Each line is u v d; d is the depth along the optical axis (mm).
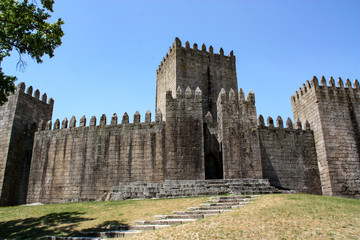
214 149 30531
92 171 29812
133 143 29531
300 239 12039
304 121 35188
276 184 30125
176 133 28344
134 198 24672
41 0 19078
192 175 27219
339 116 32844
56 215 20141
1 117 35156
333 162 30938
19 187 33219
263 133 31516
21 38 18531
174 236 12836
